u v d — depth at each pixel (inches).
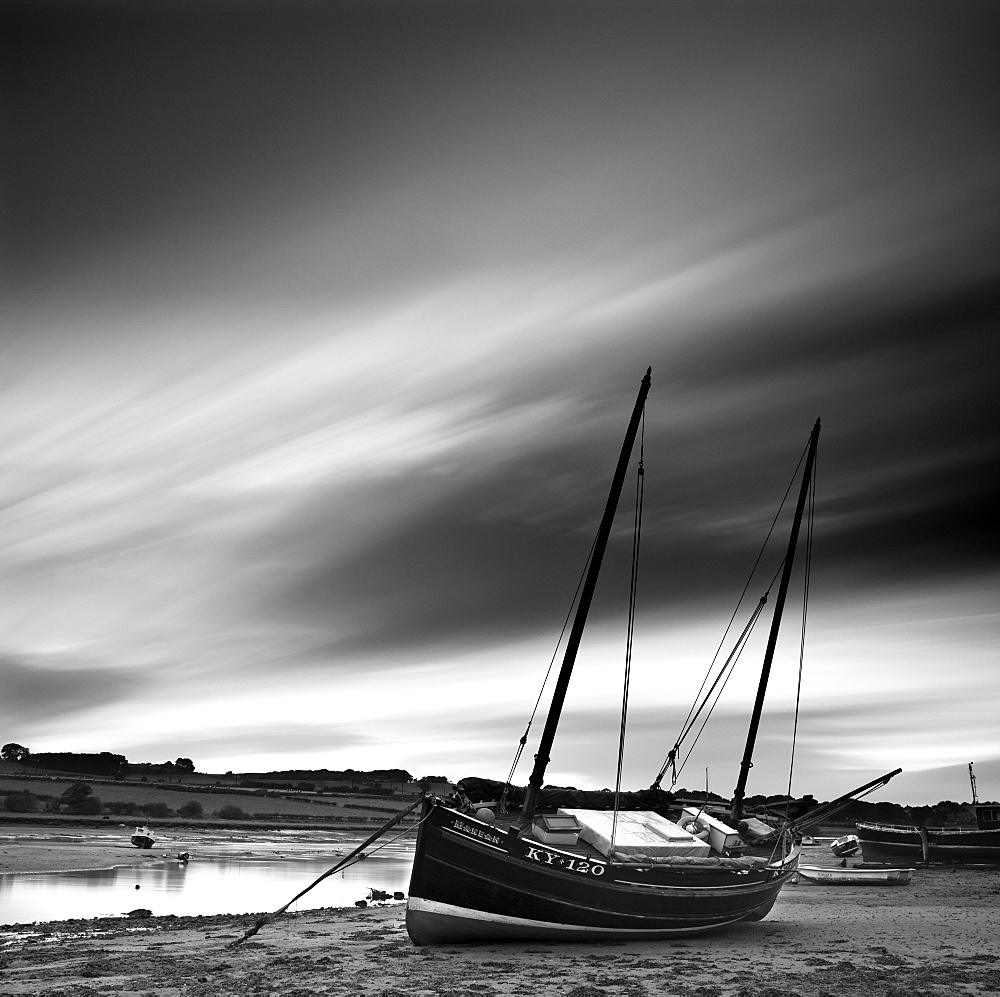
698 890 1050.7
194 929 1154.7
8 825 4136.3
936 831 2514.8
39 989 725.3
